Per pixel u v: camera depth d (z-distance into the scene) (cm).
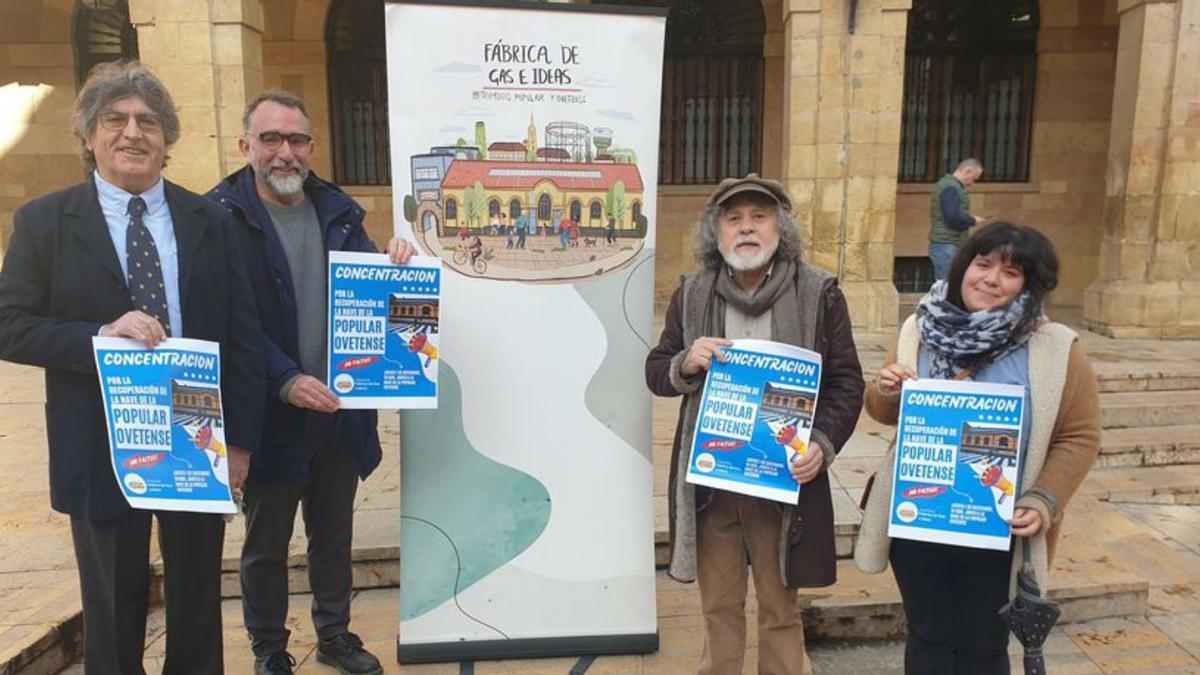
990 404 207
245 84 706
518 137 271
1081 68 916
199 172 708
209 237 227
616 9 270
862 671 319
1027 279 211
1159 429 548
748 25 935
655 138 277
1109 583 345
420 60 264
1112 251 774
